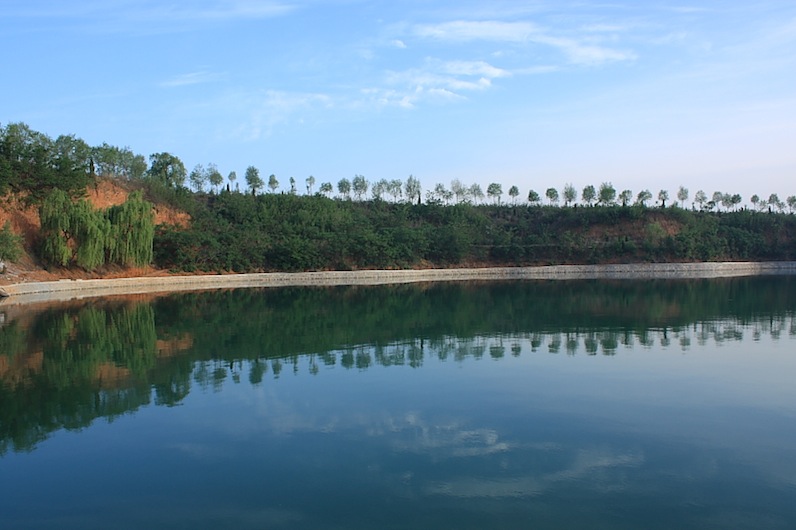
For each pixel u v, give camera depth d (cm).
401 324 2577
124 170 7562
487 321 2652
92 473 978
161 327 2514
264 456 1039
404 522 812
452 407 1302
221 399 1377
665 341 2080
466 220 8350
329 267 6469
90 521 827
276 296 4131
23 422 1225
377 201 9125
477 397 1374
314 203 7956
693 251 7531
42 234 4794
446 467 986
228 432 1158
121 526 813
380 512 840
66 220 4744
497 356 1836
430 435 1133
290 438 1123
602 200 9156
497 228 8169
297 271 6275
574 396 1380
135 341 2156
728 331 2295
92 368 1703
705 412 1257
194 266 5766
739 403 1317
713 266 7131
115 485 935
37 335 2298
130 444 1100
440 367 1686
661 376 1559
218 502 875
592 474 955
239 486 926
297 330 2409
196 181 8769
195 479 952
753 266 7275
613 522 809
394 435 1134
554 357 1811
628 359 1773
